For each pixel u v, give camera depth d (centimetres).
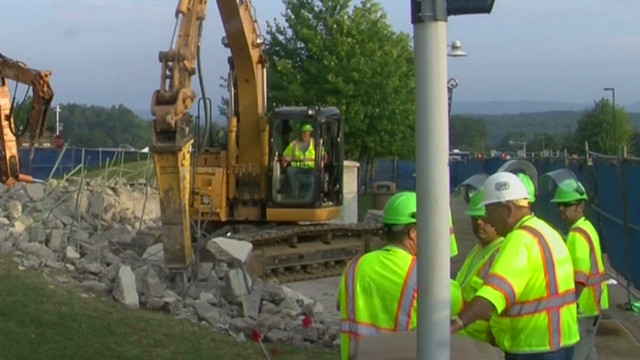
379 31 4297
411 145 4444
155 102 1398
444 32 426
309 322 1275
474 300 578
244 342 1223
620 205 1614
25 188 2209
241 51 1945
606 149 6319
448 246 425
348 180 2973
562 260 615
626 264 1553
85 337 1124
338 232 2138
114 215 2198
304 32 4197
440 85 425
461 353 520
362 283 573
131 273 1347
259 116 2003
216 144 2078
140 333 1176
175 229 1415
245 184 2016
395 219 575
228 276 1429
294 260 2003
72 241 1652
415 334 518
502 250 600
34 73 2255
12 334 1095
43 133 2281
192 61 1431
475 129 9581
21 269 1412
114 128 8331
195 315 1314
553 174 888
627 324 1355
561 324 613
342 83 4150
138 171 3328
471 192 760
